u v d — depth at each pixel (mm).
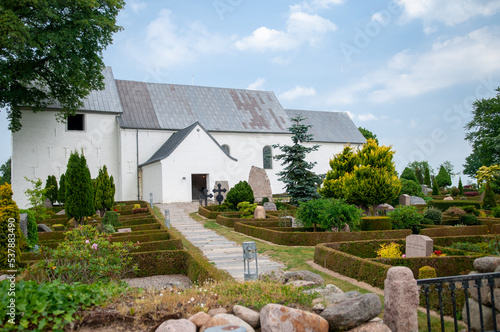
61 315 4238
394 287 4547
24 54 21750
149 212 21484
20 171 28609
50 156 29656
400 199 25766
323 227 14133
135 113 33156
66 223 18672
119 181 31922
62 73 22578
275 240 13531
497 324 4855
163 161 28281
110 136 32062
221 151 30281
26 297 4152
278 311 4305
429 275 6918
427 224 16797
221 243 14328
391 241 11383
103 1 23562
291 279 7398
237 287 5617
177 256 10570
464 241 11977
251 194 23844
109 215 16516
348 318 4340
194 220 21094
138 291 5422
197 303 4922
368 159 19625
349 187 19047
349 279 8664
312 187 23766
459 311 6285
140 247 11328
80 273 6934
